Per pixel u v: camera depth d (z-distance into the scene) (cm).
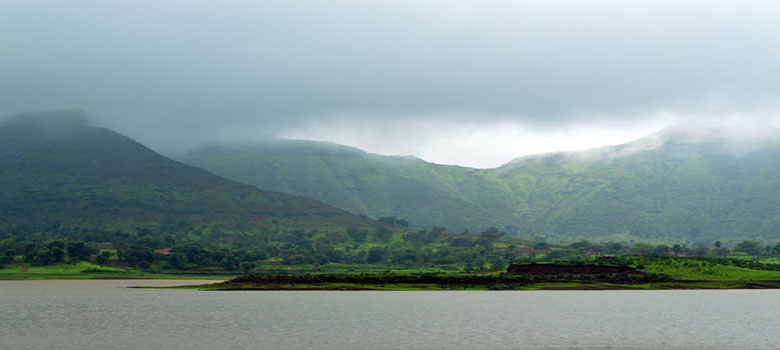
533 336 10575
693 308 15962
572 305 17062
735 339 10238
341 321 12888
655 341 10012
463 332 11106
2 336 10569
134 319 13262
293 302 18412
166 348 9312
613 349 9231
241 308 16175
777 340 10119
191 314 14475
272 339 10200
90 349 9238
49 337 10456
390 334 10825
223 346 9488
